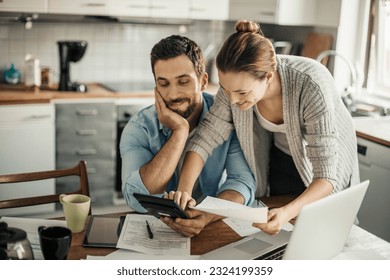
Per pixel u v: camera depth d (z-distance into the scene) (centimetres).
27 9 350
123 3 374
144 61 429
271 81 161
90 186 371
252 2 394
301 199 153
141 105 371
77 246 144
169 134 178
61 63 356
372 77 386
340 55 359
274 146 207
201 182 183
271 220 142
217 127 177
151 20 401
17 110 336
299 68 170
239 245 146
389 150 289
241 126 177
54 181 357
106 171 373
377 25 371
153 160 167
